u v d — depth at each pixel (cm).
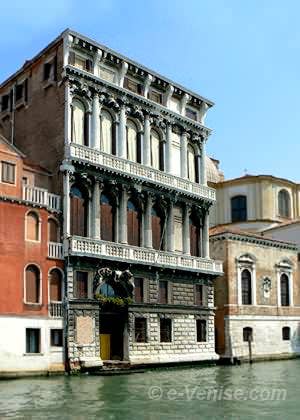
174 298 4406
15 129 4338
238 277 5062
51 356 3553
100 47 4144
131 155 4366
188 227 4647
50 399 2469
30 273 3562
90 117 4075
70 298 3684
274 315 5328
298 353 5469
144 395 2609
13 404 2323
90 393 2670
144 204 4334
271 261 5406
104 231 4059
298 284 5678
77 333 3697
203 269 4628
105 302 3869
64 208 3797
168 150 4603
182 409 2219
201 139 4944
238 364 4716
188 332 4450
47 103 4091
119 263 3991
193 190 4712
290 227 5903
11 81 4462
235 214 6309
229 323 4900
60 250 3719
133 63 4372
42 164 4025
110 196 4138
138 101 4406
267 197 6225
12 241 3478
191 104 4922
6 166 3550
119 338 4034
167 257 4347
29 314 3491
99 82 4125
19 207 3550
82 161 3894
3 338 3347
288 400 2472
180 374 3691
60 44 4041
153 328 4178
